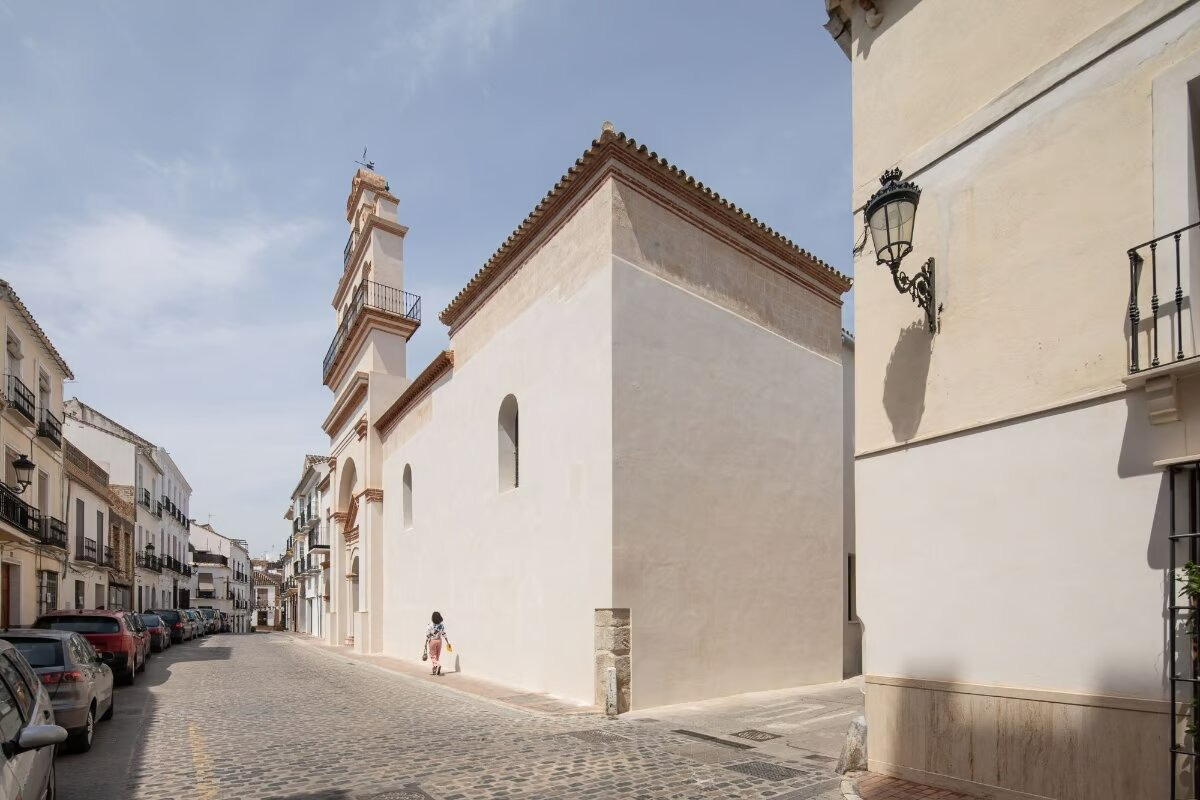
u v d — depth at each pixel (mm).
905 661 6020
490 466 14422
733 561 11883
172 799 6117
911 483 6113
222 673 16625
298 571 48750
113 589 29844
